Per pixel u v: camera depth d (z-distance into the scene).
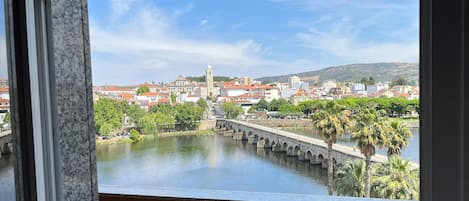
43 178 0.99
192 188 1.45
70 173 1.03
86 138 1.07
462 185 0.50
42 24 0.98
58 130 1.00
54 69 0.99
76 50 1.04
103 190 1.36
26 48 0.87
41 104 0.99
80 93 1.06
